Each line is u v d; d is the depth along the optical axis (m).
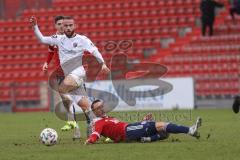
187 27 99.81
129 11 104.50
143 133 34.56
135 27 102.38
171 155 29.56
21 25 106.81
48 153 31.47
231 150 30.98
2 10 113.50
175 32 99.31
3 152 32.78
